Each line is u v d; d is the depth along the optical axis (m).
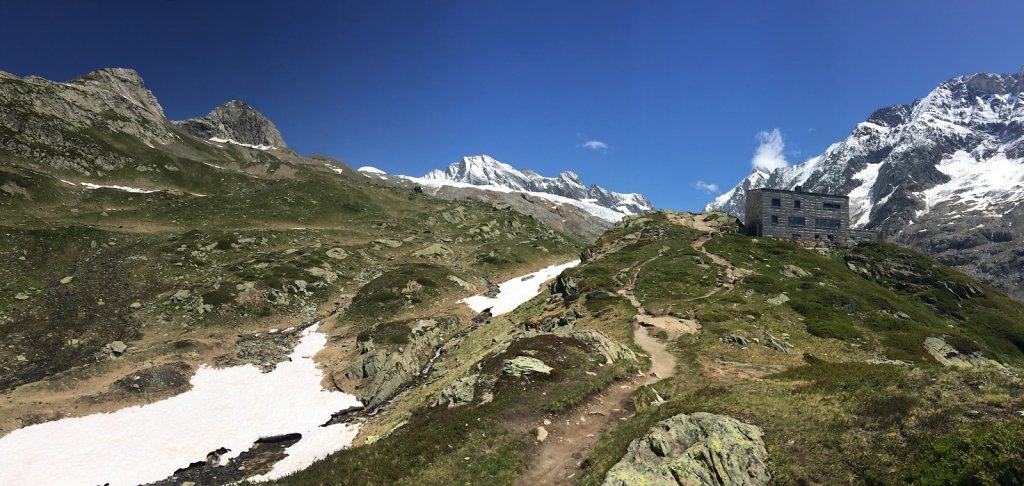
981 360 53.88
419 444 26.62
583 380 36.41
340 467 24.92
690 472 18.83
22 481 38.75
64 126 169.75
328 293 102.00
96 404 52.16
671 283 76.25
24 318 72.19
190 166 191.88
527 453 26.44
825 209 127.62
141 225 127.81
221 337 76.38
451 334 80.38
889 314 67.06
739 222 138.88
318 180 196.62
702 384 37.09
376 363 62.81
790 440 20.45
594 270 89.19
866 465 17.47
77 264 93.94
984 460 14.71
